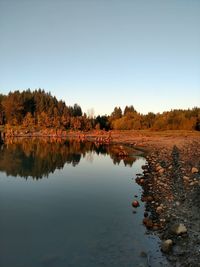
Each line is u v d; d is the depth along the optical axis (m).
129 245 15.75
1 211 21.81
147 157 50.59
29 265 13.92
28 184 30.77
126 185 30.52
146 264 13.69
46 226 18.78
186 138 84.38
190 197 22.47
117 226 18.55
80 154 59.91
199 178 28.12
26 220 19.89
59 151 65.31
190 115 131.12
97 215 20.77
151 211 21.08
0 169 38.94
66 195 26.42
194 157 41.78
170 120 128.88
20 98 159.75
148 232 17.44
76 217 20.41
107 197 25.67
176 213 19.55
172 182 28.16
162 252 14.77
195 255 13.98
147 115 152.50
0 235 17.38
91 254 14.86
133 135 115.81
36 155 56.03
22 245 15.99
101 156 56.72
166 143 72.69
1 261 14.30
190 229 16.80
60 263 14.05
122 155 56.03
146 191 26.95
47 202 24.12
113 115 168.62
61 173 37.41
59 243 16.23
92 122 157.75
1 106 156.75
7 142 88.19
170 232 16.70
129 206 22.84
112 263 13.91
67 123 153.12
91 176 35.66
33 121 147.38
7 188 28.86
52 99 181.00
